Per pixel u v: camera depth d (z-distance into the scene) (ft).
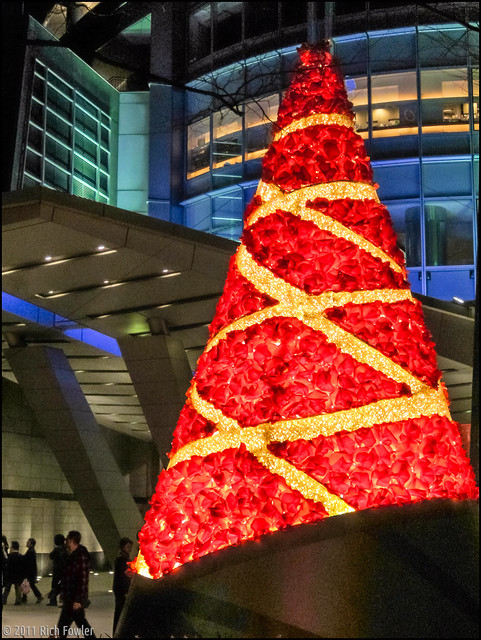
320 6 106.32
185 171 119.65
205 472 21.48
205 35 118.11
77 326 76.33
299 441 20.58
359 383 21.13
